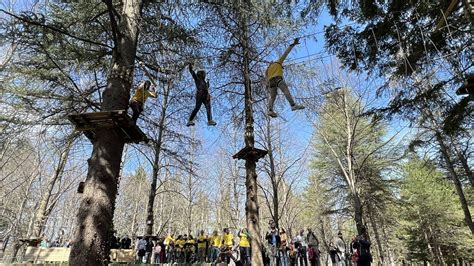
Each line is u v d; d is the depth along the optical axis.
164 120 11.98
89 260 4.24
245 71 9.70
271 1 6.99
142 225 37.97
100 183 4.71
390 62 7.47
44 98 8.52
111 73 5.59
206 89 6.77
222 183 29.17
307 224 33.88
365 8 6.57
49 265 10.79
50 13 7.71
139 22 6.25
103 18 7.91
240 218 25.02
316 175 24.33
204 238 13.58
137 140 5.41
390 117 8.17
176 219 35.69
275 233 12.13
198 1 7.34
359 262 10.38
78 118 4.76
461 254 25.05
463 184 20.33
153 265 11.43
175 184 28.19
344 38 7.32
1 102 8.05
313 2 6.52
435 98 7.46
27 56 8.20
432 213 23.41
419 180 24.11
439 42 6.62
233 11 7.91
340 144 19.39
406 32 6.78
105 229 4.55
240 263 10.80
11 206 28.66
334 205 21.92
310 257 11.90
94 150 4.95
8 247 27.25
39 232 13.96
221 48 9.15
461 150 14.53
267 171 15.26
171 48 7.18
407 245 26.72
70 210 32.97
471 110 7.05
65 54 7.89
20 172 21.34
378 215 22.05
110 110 4.98
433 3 6.12
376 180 19.88
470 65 6.10
